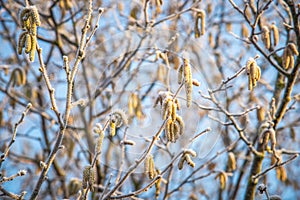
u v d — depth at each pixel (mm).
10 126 8203
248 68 3973
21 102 7367
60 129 3680
